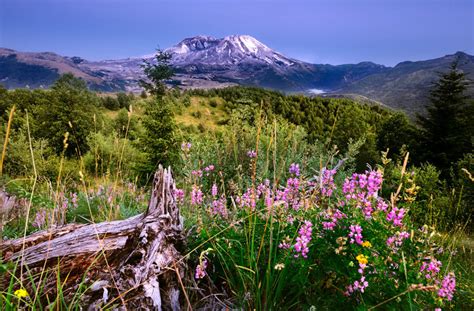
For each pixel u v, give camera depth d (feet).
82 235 8.95
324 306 6.95
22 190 10.82
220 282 9.11
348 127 145.79
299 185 10.42
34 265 8.05
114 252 8.36
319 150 29.48
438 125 107.65
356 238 7.06
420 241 8.13
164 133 49.67
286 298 8.02
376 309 6.64
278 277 7.88
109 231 9.00
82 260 8.16
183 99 307.58
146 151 49.80
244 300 7.70
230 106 311.27
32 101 182.91
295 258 7.82
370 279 6.98
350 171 27.55
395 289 6.73
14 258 8.32
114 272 7.76
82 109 119.96
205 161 24.13
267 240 8.82
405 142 117.29
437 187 44.47
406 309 6.59
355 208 8.64
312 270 7.66
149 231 8.40
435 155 103.76
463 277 10.32
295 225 9.16
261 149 23.47
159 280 7.99
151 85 124.26
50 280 7.63
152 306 7.28
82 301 7.04
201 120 280.10
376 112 329.72
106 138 70.49
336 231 7.66
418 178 41.70
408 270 7.31
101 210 15.90
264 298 8.02
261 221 9.47
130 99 312.50
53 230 9.57
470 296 8.61
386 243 7.63
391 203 8.64
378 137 147.23
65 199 16.75
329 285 7.25
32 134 109.60
